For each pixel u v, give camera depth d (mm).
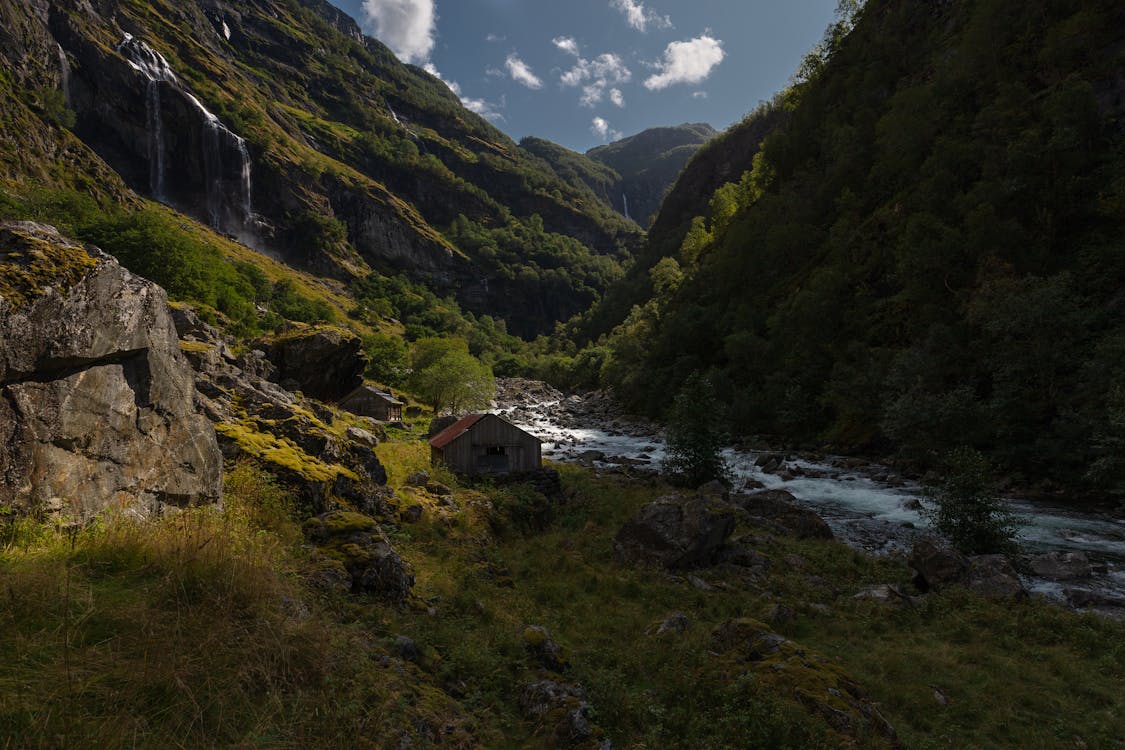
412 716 5969
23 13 147500
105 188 128750
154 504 8906
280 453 14594
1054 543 24953
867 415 51125
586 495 30391
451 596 11906
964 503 22984
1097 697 11867
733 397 68062
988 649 14203
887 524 29078
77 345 7598
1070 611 17109
